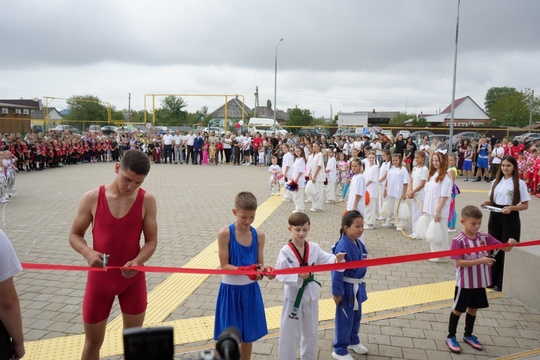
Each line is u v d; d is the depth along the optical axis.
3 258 2.26
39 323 4.41
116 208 2.97
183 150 25.50
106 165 22.75
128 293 3.05
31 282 5.57
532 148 16.22
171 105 60.22
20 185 14.55
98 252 2.87
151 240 3.13
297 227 3.42
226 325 3.23
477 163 18.31
